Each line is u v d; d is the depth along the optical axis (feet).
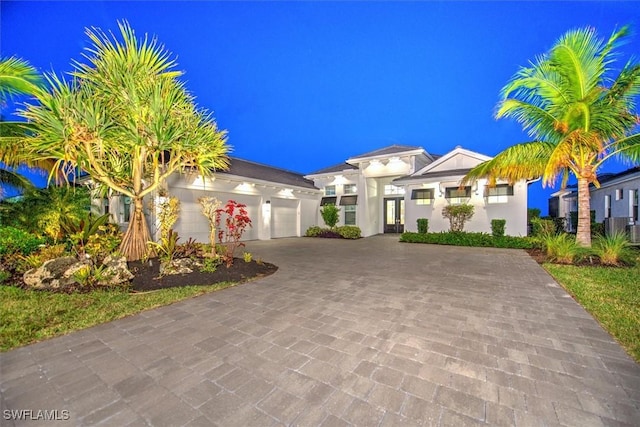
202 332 10.80
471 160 48.42
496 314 12.55
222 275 19.48
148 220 34.27
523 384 7.37
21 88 22.35
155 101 19.75
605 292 15.57
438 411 6.36
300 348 9.45
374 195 65.36
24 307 13.05
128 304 13.78
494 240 38.40
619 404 6.54
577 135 23.52
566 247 25.25
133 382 7.52
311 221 63.93
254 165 61.82
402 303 14.20
